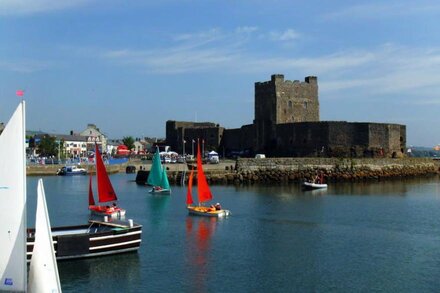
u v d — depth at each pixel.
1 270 22.72
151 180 85.94
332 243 44.66
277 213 61.31
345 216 58.97
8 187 22.52
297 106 138.12
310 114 139.88
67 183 108.25
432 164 125.19
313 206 67.56
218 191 88.06
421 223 54.44
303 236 47.50
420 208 65.81
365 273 35.41
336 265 37.47
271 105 136.12
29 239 33.59
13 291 22.72
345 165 112.75
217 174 104.62
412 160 121.81
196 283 32.84
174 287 32.00
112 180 115.38
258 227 52.00
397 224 53.84
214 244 43.91
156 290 31.42
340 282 33.41
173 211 63.78
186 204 70.31
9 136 22.44
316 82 141.12
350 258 39.50
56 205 70.38
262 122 136.62
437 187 95.19
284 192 86.31
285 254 40.59
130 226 39.31
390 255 40.44
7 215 22.56
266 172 107.88
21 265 22.62
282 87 136.12
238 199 75.81
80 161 159.75
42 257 21.77
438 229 51.09
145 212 62.94
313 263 37.94
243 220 56.34
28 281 24.09
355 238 46.72
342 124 122.25
